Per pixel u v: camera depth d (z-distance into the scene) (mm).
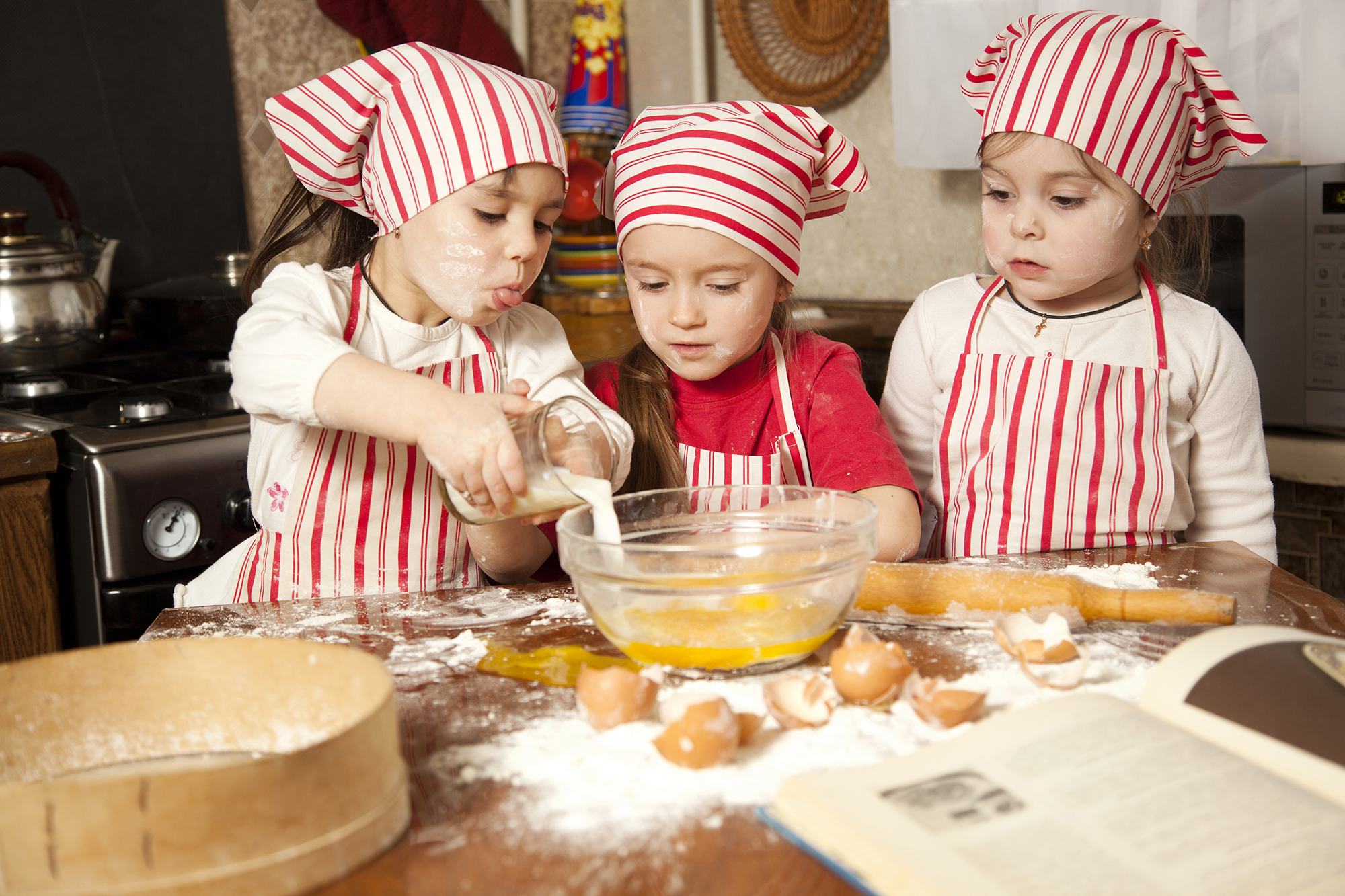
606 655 776
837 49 2139
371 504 1087
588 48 2303
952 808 498
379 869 503
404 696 708
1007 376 1222
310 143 1019
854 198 2254
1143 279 1257
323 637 835
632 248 1099
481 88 952
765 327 1137
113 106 1827
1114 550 1033
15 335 1526
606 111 2328
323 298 1022
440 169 949
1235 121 1127
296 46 2045
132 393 1556
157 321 1793
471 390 1091
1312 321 1545
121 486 1330
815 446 1188
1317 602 861
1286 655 623
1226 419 1230
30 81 1733
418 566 1116
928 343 1321
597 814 548
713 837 524
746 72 2297
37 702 575
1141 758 537
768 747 615
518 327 1155
